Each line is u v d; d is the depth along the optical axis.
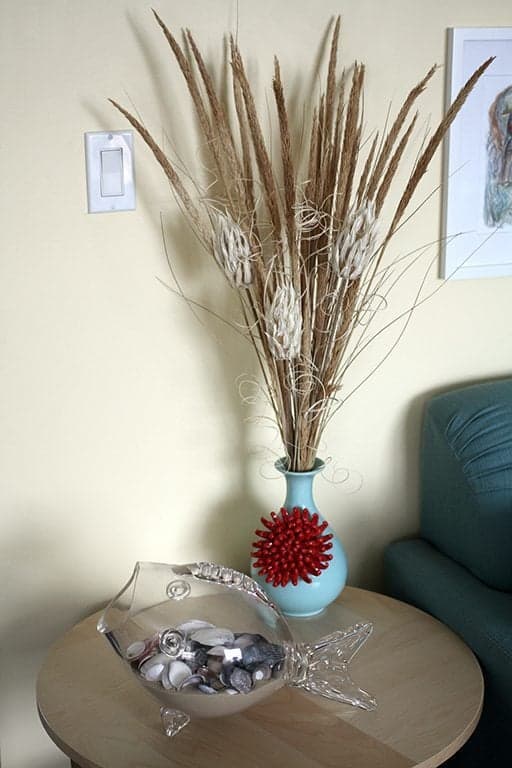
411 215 1.82
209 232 1.64
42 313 1.60
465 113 1.81
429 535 1.92
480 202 1.87
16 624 1.70
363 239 1.47
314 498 1.88
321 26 1.68
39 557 1.69
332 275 1.56
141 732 1.41
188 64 1.57
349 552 1.95
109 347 1.66
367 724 1.42
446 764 1.82
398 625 1.67
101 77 1.56
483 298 1.93
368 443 1.90
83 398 1.66
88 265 1.61
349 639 1.62
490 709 1.65
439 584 1.78
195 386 1.74
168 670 1.36
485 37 1.79
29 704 1.75
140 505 1.75
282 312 1.47
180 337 1.71
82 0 1.52
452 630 1.71
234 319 1.73
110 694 1.50
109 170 1.59
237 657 1.37
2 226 1.55
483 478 1.76
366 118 1.75
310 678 1.52
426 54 1.77
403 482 1.96
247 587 1.46
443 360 1.93
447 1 1.76
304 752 1.36
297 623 1.67
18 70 1.51
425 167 1.56
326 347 1.59
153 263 1.66
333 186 1.58
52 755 1.79
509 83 1.84
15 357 1.60
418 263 1.85
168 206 1.65
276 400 1.63
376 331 1.85
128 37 1.56
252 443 1.80
